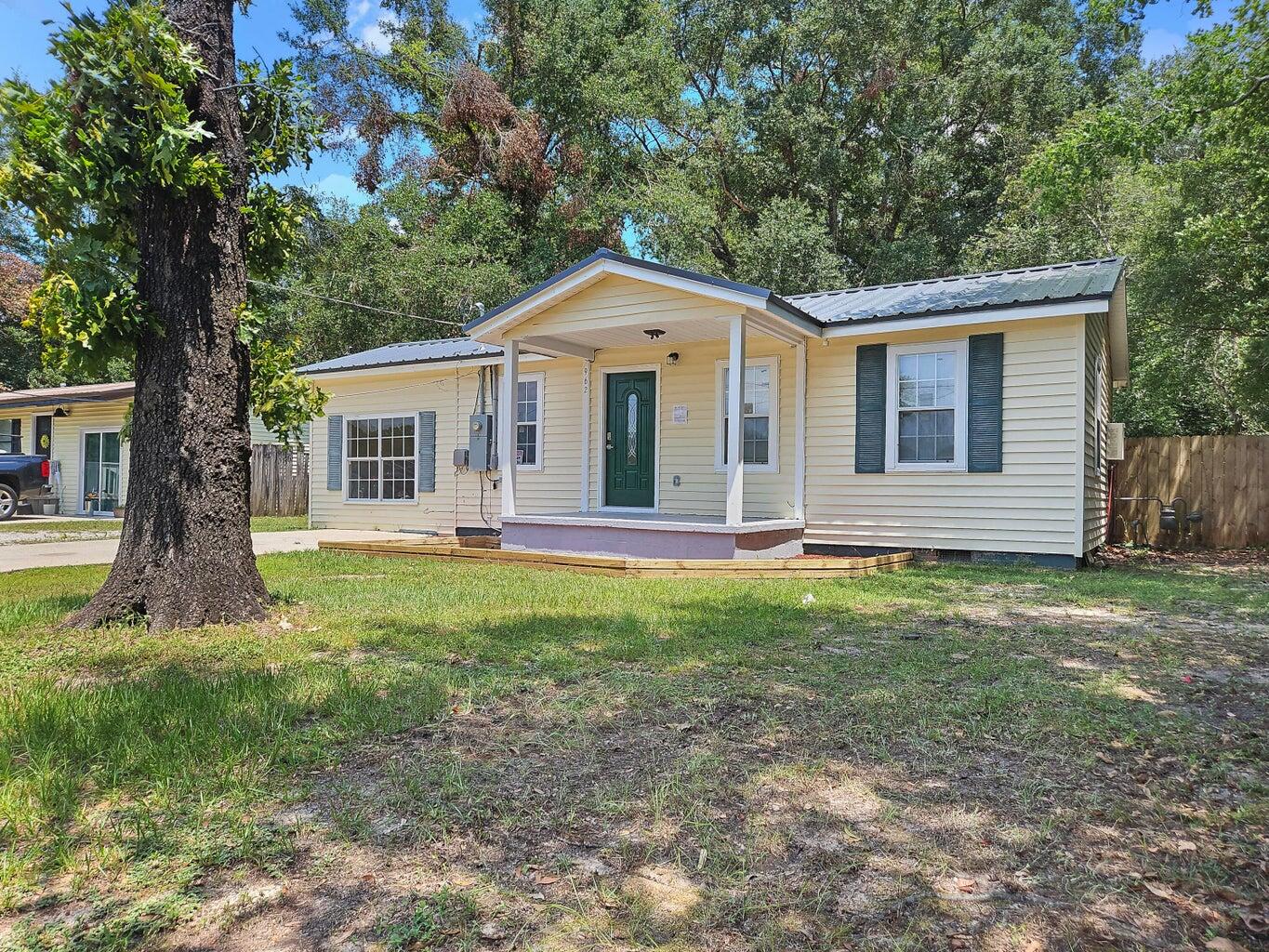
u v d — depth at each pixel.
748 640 5.18
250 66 6.30
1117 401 18.41
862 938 2.02
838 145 25.67
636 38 25.72
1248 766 3.13
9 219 28.11
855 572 8.59
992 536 9.58
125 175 5.25
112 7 5.07
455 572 8.87
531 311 10.10
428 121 25.64
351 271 23.38
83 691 3.83
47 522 17.17
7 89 5.08
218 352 5.74
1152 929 2.07
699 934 2.03
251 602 5.80
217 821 2.57
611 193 25.17
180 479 5.57
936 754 3.22
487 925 2.06
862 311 10.36
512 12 25.17
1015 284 10.09
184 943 1.97
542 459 12.98
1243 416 17.41
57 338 5.65
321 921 2.06
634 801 2.75
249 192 6.62
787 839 2.52
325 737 3.29
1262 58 10.21
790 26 25.64
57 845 2.39
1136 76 15.90
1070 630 5.57
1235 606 6.64
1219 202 13.52
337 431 15.55
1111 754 3.25
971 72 24.50
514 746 3.25
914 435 10.09
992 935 2.04
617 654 4.73
